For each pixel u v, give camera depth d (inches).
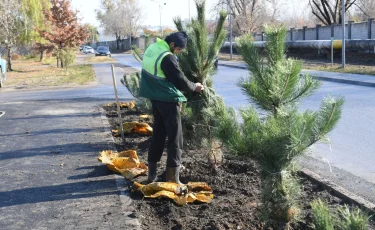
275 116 148.3
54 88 845.8
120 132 340.5
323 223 108.9
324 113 141.0
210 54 231.9
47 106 539.2
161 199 196.4
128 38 3440.0
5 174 247.9
